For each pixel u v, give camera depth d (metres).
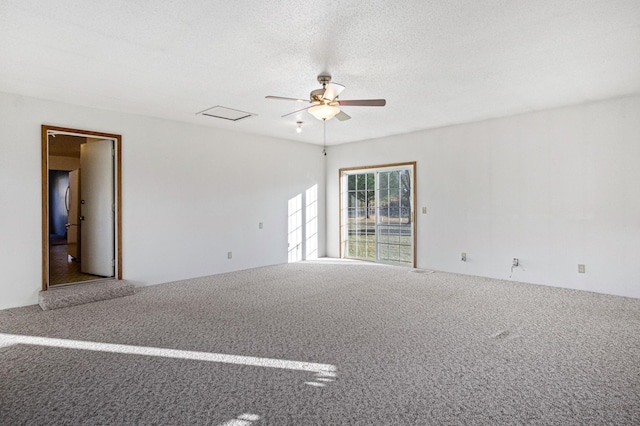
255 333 3.29
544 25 2.69
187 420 1.99
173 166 5.50
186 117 5.32
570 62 3.37
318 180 7.82
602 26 2.70
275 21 2.59
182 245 5.61
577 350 2.88
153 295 4.65
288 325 3.50
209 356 2.81
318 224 7.82
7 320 3.67
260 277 5.77
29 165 4.24
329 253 7.95
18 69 3.44
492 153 5.54
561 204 4.91
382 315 3.79
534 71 3.59
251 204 6.55
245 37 2.83
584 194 4.73
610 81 3.90
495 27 2.71
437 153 6.16
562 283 4.93
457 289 4.89
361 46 3.01
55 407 2.12
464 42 2.95
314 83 3.89
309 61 3.31
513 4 2.40
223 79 3.76
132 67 3.42
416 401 2.17
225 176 6.16
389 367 2.61
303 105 4.70
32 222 4.26
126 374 2.52
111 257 5.06
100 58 3.21
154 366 2.64
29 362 2.71
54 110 4.42
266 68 3.47
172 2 2.33
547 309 3.96
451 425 1.94
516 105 4.79
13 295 4.12
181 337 3.20
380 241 7.12
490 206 5.57
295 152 7.33
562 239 4.91
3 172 4.06
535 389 2.29
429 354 2.82
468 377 2.45
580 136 4.75
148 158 5.23
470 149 5.77
